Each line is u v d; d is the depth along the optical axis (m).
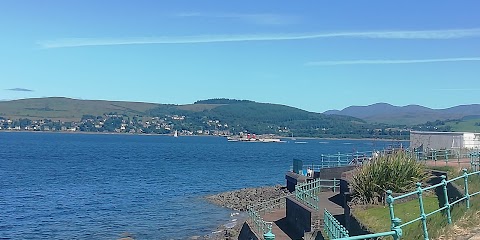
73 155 122.75
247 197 54.38
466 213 14.40
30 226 39.31
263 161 116.25
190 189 65.00
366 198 23.72
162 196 57.94
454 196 20.05
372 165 24.95
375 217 20.16
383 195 23.66
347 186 28.33
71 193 58.31
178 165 101.75
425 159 32.88
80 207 48.91
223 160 118.56
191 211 47.81
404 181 24.17
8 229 38.06
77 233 37.09
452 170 26.23
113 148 159.75
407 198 23.41
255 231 27.36
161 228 39.72
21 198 53.59
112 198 55.28
